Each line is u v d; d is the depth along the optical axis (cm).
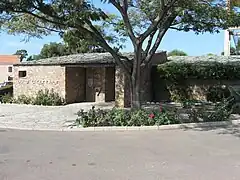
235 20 1516
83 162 755
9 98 2506
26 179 622
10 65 7888
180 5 1391
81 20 1323
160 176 641
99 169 693
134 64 1495
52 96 2342
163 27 1559
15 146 947
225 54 3077
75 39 1611
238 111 1723
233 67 2389
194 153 847
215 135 1124
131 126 1288
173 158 792
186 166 716
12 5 1265
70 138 1083
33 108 2080
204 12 1457
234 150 882
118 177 635
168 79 2533
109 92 2516
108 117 1339
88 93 2539
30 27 1755
